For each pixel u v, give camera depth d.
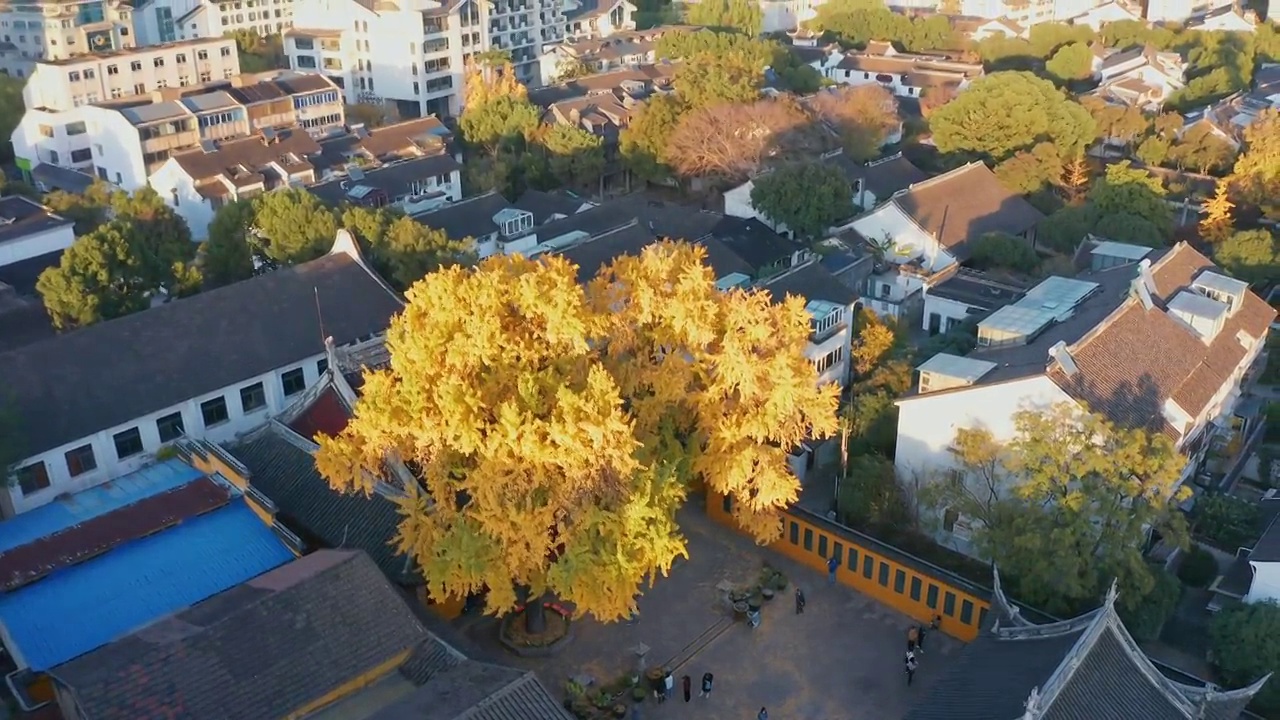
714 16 182.62
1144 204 82.00
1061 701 33.53
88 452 54.12
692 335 44.75
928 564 47.16
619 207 94.88
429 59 148.62
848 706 43.09
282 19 183.62
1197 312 55.94
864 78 146.50
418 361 40.25
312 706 35.91
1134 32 156.88
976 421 49.47
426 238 69.19
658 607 48.88
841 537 49.72
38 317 69.88
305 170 108.19
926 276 79.94
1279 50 145.38
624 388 44.62
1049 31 151.62
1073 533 42.91
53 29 155.25
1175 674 40.91
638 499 39.78
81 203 94.06
